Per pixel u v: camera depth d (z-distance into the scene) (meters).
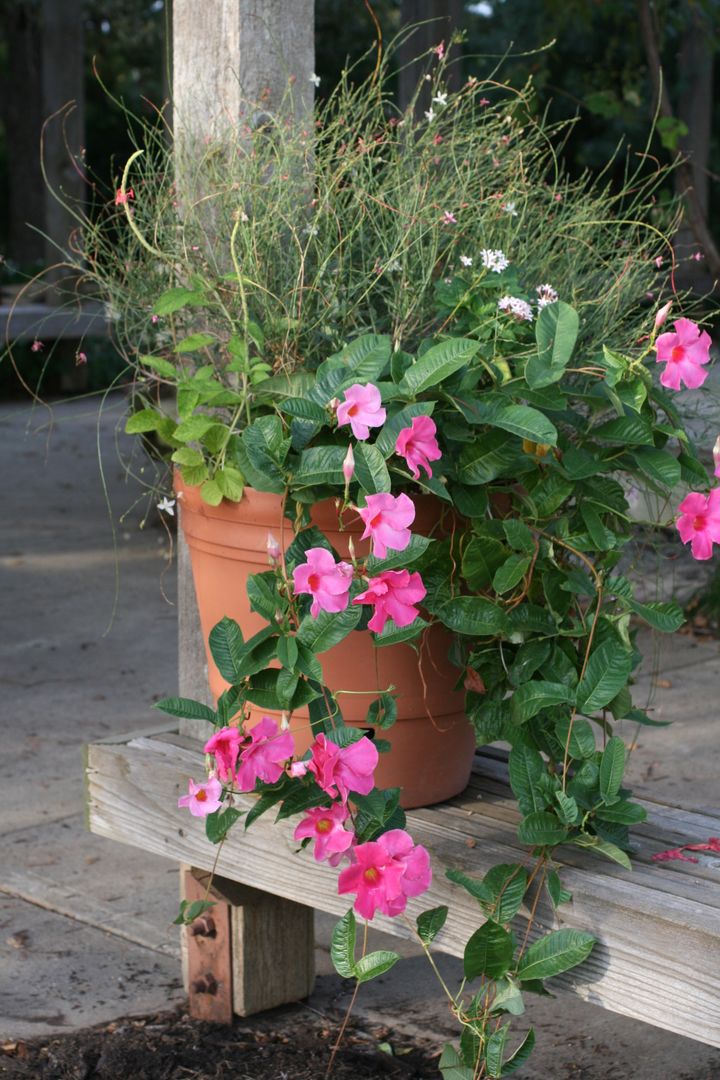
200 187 2.24
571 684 1.90
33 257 16.28
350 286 2.13
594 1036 2.44
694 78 8.72
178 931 2.84
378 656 1.97
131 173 2.44
